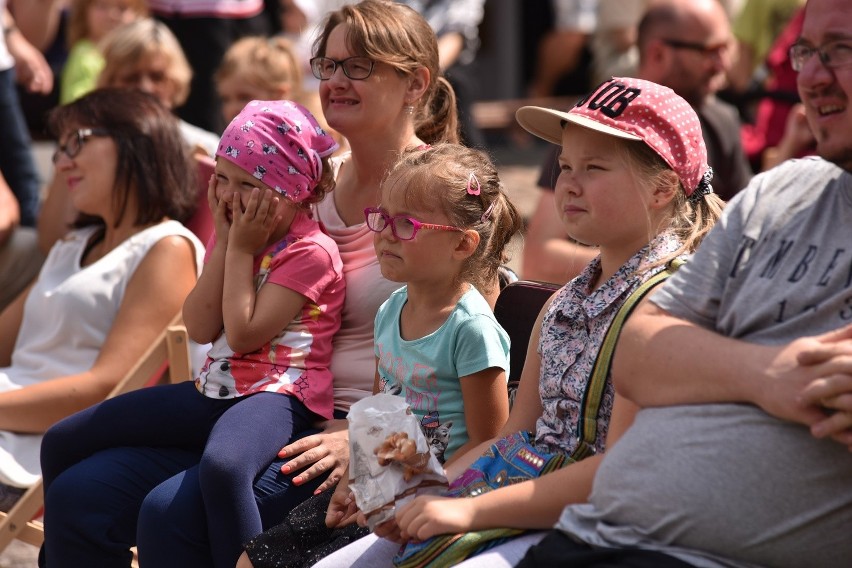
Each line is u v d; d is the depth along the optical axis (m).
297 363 10.62
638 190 8.36
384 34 10.73
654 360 7.44
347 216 11.34
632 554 7.15
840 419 6.57
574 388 8.49
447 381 9.70
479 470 8.67
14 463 12.05
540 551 7.58
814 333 7.10
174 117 13.21
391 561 8.69
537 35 41.34
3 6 21.81
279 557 9.27
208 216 13.78
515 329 10.30
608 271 8.77
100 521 10.38
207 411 10.73
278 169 10.59
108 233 12.99
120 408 10.87
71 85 23.27
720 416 7.10
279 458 10.12
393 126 11.07
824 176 7.46
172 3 21.91
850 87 7.08
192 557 9.83
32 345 12.92
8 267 15.20
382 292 10.81
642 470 7.26
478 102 40.81
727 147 15.91
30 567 13.62
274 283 10.56
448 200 9.52
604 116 8.34
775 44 21.69
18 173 20.41
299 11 24.92
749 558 7.00
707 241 7.75
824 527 6.84
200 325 10.91
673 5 15.52
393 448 8.34
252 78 16.86
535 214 15.01
